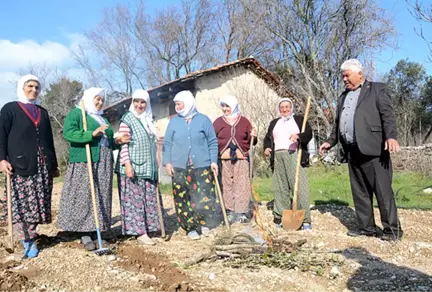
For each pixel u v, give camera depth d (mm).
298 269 3797
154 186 5016
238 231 5262
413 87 27609
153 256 4238
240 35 25469
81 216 4438
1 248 4559
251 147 5809
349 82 4949
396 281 3518
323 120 16766
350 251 4398
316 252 4309
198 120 5223
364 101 4797
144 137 4855
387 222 4836
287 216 5340
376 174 4824
